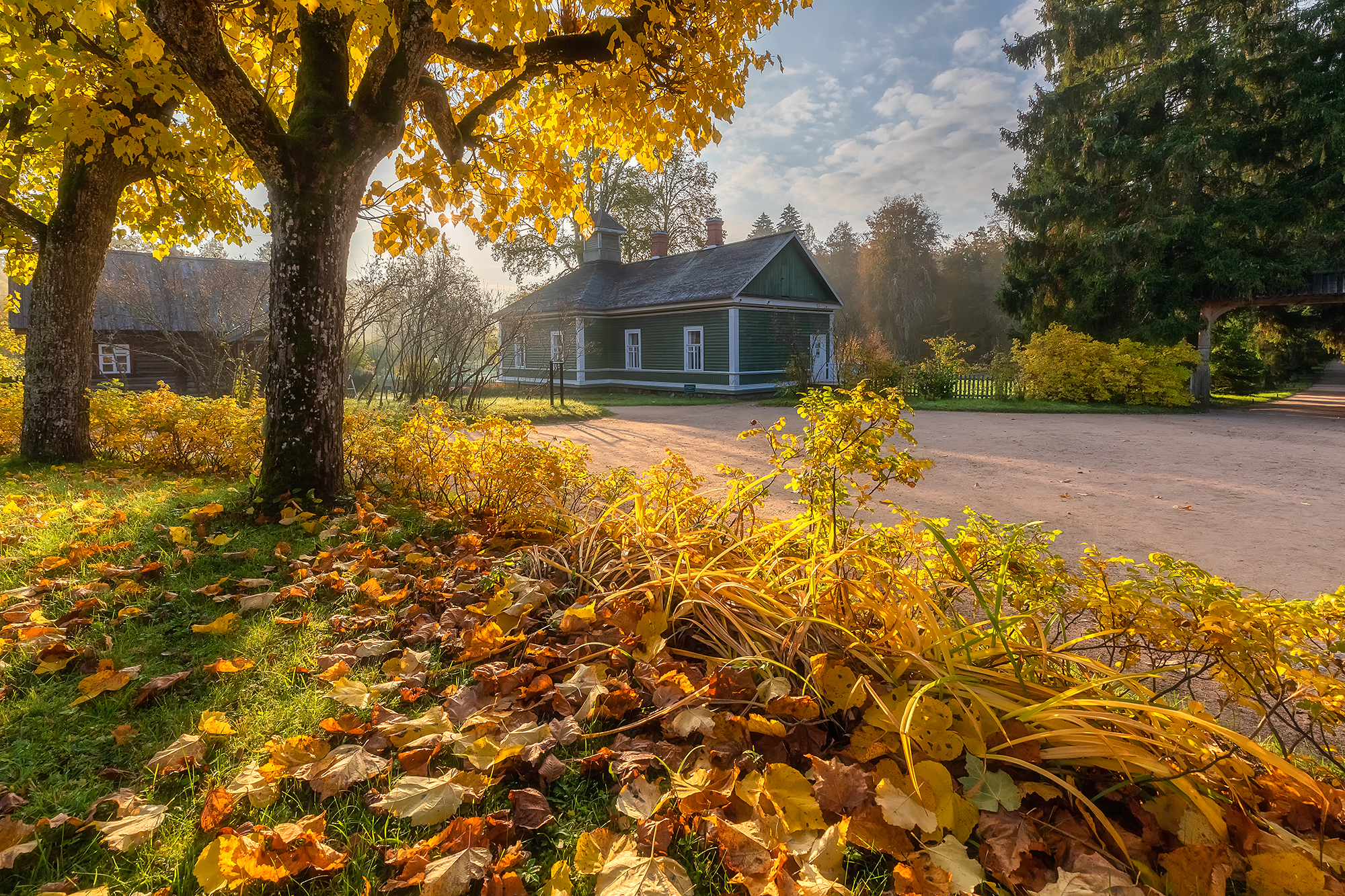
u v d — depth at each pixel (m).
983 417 15.31
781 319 23.34
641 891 1.41
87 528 3.98
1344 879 1.47
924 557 2.69
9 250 8.12
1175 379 17.19
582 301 25.75
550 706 2.20
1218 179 19.41
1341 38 16.88
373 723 2.10
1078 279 20.53
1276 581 4.14
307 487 4.60
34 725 2.09
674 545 2.98
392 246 5.64
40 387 6.88
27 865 1.54
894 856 1.52
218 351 16.94
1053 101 20.62
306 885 1.50
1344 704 1.75
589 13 4.98
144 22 3.22
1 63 4.48
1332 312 21.39
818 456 2.41
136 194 7.61
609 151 6.14
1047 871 1.51
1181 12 20.33
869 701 1.99
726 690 2.13
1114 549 4.84
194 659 2.52
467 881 1.46
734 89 5.11
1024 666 2.13
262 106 4.23
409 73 4.58
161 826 1.67
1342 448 10.20
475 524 4.43
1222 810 1.61
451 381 14.74
